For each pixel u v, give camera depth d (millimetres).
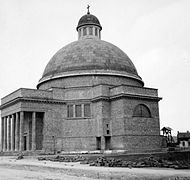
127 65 67812
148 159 35375
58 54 70188
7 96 63625
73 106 60656
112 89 57594
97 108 58031
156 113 58562
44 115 58156
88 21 76125
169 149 55844
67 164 32531
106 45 69562
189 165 28297
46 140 57375
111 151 52438
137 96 55781
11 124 62562
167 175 20500
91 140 57719
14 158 47969
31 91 57562
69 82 63125
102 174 22938
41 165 31578
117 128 55094
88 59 64688
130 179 20766
